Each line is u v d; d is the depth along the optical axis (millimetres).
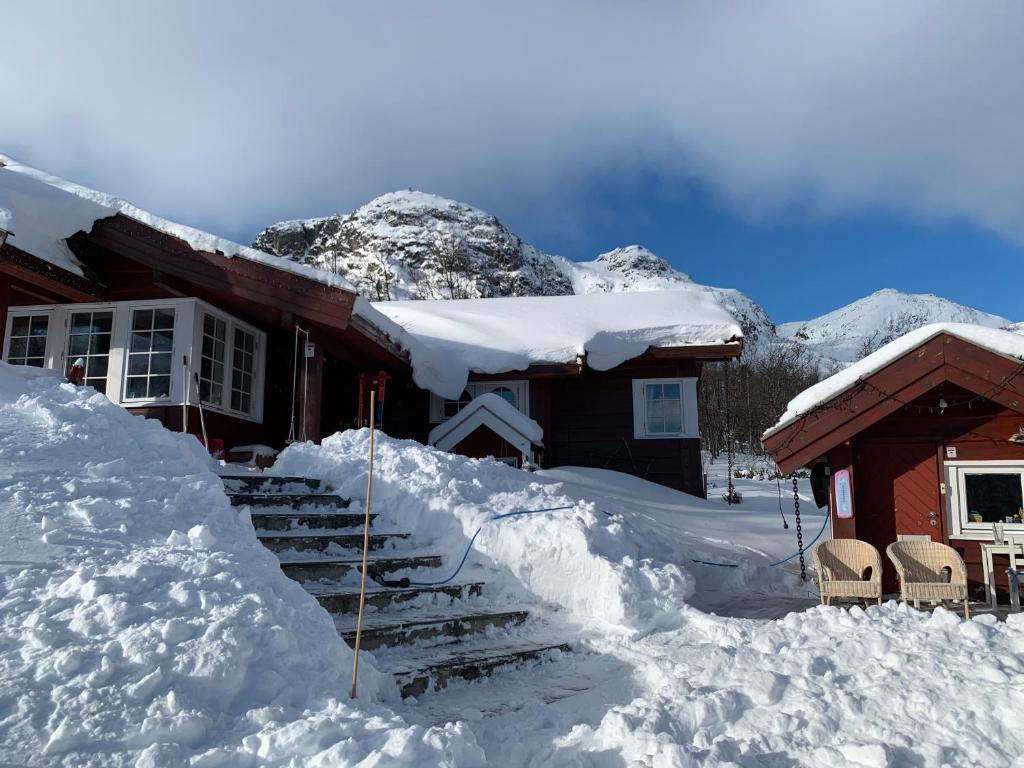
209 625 3812
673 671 5141
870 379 9141
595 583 6500
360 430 9094
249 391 13727
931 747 3691
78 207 12109
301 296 11594
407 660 5160
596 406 16391
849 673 4641
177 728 3184
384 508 7695
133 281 12555
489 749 3992
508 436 13523
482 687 5164
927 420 9477
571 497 8953
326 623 4480
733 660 4941
